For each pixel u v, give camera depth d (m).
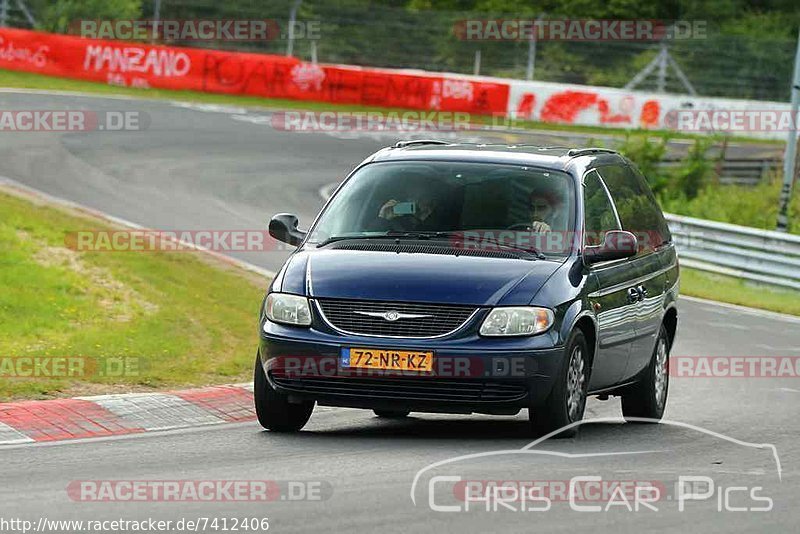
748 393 41.50
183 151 101.06
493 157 32.66
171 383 37.88
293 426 30.73
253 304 53.53
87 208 76.00
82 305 48.88
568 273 29.91
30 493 23.06
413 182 32.00
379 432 31.48
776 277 78.38
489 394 28.33
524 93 141.75
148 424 31.62
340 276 29.19
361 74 137.25
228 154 102.19
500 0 181.75
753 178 121.75
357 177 32.62
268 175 95.12
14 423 30.81
